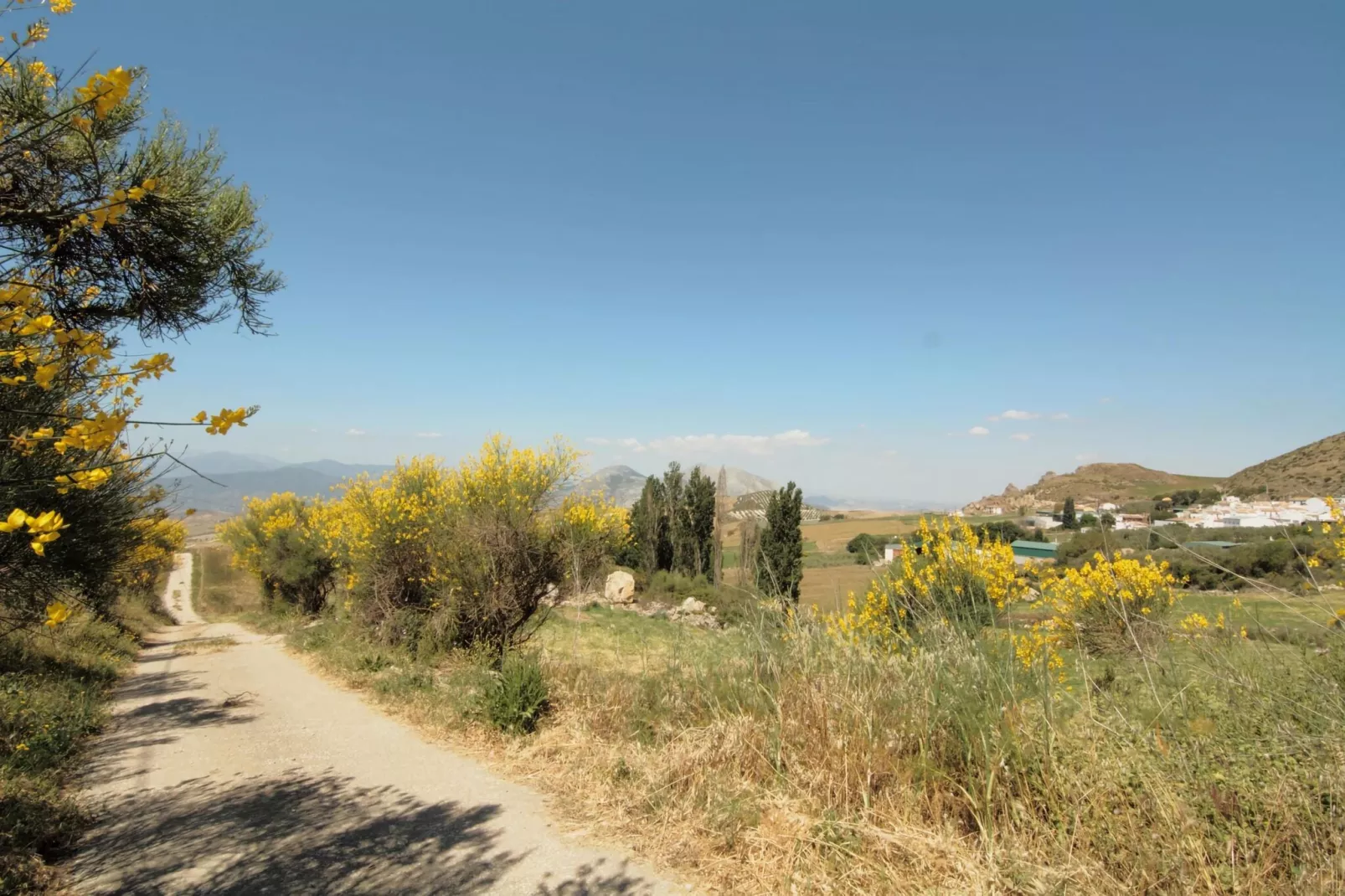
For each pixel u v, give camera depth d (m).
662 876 3.64
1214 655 3.48
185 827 4.43
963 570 4.90
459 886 3.57
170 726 7.48
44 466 4.70
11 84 3.15
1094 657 4.71
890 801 3.64
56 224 3.21
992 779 3.34
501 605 10.42
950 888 2.98
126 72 2.12
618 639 13.81
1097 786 3.13
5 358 2.45
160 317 4.50
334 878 3.67
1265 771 2.88
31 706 6.96
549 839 4.14
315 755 6.11
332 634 15.03
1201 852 2.68
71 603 6.50
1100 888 2.74
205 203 4.39
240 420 2.34
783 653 5.28
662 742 5.43
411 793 5.05
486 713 6.64
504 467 10.62
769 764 4.41
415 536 12.28
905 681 4.43
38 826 4.13
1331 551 3.82
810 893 3.24
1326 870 2.44
